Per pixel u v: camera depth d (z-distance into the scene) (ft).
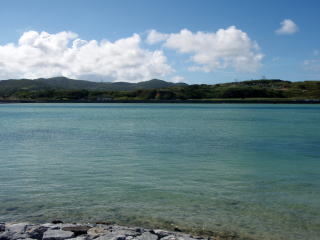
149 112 422.82
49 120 259.39
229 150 103.09
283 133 159.33
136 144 116.98
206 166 76.69
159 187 57.36
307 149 105.50
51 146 111.24
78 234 35.12
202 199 50.55
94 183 59.93
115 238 32.96
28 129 180.65
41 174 67.26
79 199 50.19
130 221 41.57
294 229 39.47
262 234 38.01
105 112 422.00
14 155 91.97
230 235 37.70
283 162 82.33
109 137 140.36
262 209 46.16
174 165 77.46
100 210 45.39
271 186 58.34
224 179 63.62
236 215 43.96
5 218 41.96
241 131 170.19
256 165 77.87
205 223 41.14
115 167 75.00
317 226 40.42
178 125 211.00
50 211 44.78
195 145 114.52
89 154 94.07
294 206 47.52
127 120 260.83
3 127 192.85
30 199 50.03
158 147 109.29
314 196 52.31
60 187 56.90
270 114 374.02
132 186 57.82
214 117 309.63
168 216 43.42
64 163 79.87
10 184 58.80
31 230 35.04
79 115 343.05
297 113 400.67
